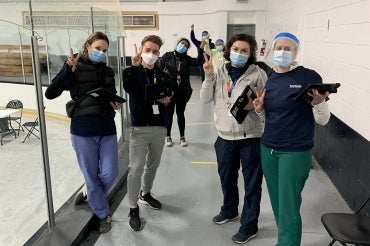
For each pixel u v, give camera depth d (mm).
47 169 2395
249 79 2314
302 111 2006
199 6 12680
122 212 2953
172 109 4578
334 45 3363
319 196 3211
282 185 2080
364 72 2607
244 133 2330
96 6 4367
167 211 2959
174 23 13031
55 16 3818
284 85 2016
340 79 3195
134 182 2611
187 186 3473
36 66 2203
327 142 3689
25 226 2928
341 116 3184
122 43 5207
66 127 6375
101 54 2320
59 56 5969
